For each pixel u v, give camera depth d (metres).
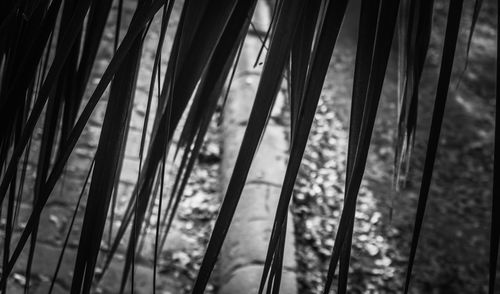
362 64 0.58
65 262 2.92
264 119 0.58
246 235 3.07
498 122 0.52
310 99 0.58
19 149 0.58
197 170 3.67
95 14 0.66
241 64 4.30
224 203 0.57
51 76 0.58
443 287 3.32
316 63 0.58
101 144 0.61
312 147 4.07
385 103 4.54
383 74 0.57
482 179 4.11
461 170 4.16
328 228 3.48
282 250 0.62
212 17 0.66
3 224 2.98
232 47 0.71
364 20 0.58
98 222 0.61
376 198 3.79
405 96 0.74
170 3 0.60
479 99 4.86
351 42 5.05
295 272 2.97
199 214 3.41
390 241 3.53
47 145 0.71
